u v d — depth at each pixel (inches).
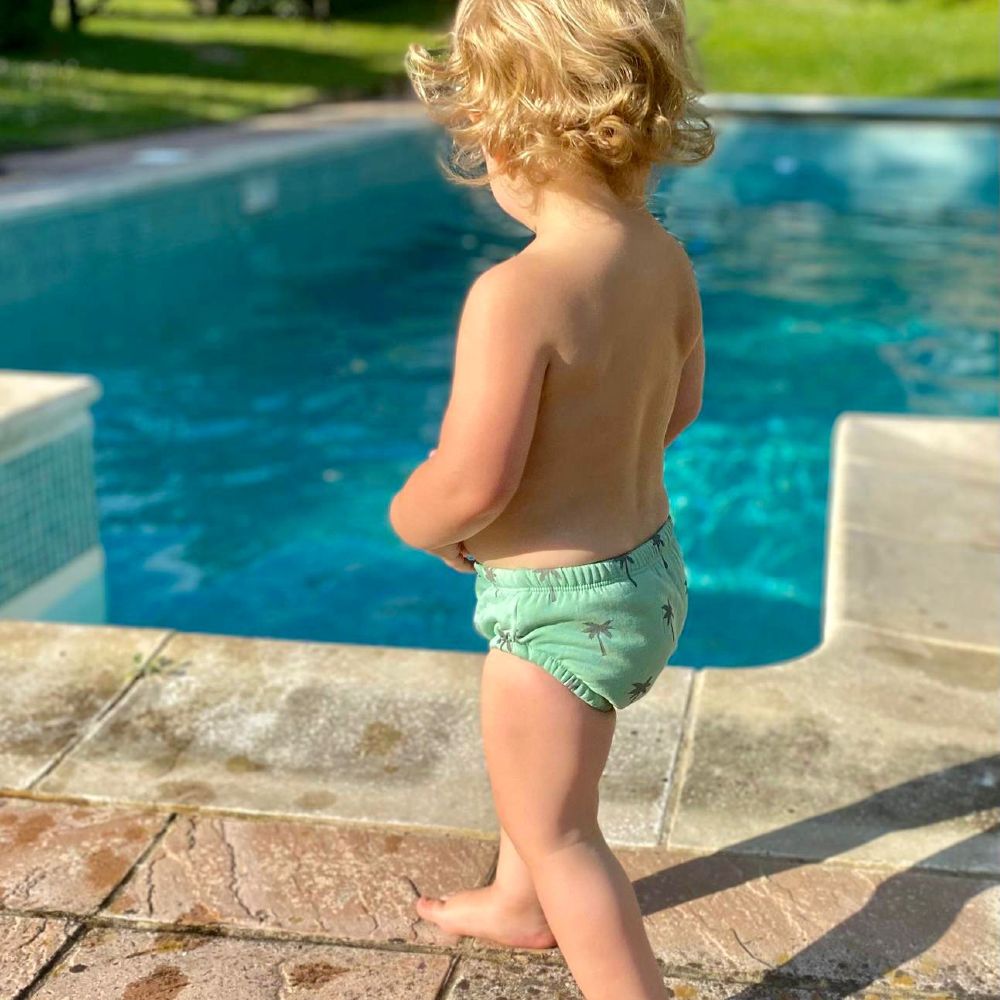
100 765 86.0
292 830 79.5
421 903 72.5
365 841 78.6
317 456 200.7
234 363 244.4
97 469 194.2
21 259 303.7
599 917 60.0
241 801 82.1
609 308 55.6
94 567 160.6
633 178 57.6
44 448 146.3
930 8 802.2
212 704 93.7
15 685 96.2
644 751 87.7
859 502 131.9
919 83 661.3
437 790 83.4
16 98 496.7
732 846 78.1
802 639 150.9
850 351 253.6
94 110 487.2
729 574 165.9
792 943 70.2
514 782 60.9
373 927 71.5
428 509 56.5
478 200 404.2
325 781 84.4
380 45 749.9
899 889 74.4
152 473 193.2
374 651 101.3
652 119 55.2
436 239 353.1
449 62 57.2
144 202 353.7
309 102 562.3
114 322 267.0
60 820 80.4
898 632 104.9
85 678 97.3
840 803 82.3
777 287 303.3
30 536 144.6
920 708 93.5
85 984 66.9
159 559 166.2
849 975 67.9
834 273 317.4
